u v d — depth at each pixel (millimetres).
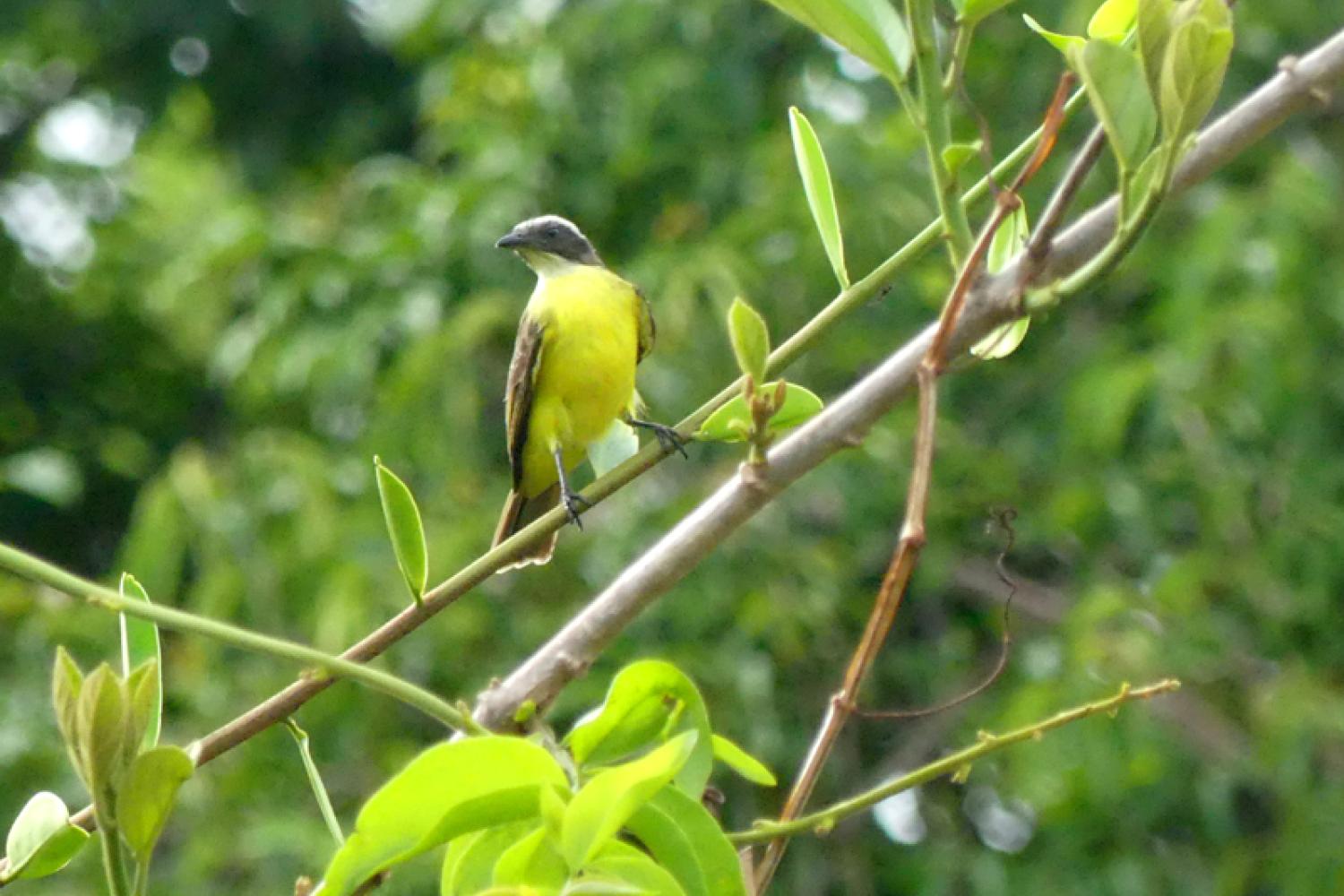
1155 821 12945
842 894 13281
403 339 14094
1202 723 12719
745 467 4047
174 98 19828
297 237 14781
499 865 2824
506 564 4082
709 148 14391
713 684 12523
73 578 3355
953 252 3662
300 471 13133
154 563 12977
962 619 14156
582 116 14477
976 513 13539
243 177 19344
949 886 12898
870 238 13195
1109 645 12352
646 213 14562
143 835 2855
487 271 13961
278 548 12953
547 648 4094
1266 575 12797
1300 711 12250
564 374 7805
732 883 3096
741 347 3691
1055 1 14180
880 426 13336
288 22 19469
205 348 16031
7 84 20172
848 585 13508
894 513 13359
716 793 3635
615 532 12969
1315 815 12172
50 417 18844
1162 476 13156
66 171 19797
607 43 14602
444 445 13195
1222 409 12719
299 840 11922
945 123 3619
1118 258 3445
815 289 13242
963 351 3748
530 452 7965
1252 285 12719
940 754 13516
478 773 2947
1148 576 13555
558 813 2838
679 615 12664
